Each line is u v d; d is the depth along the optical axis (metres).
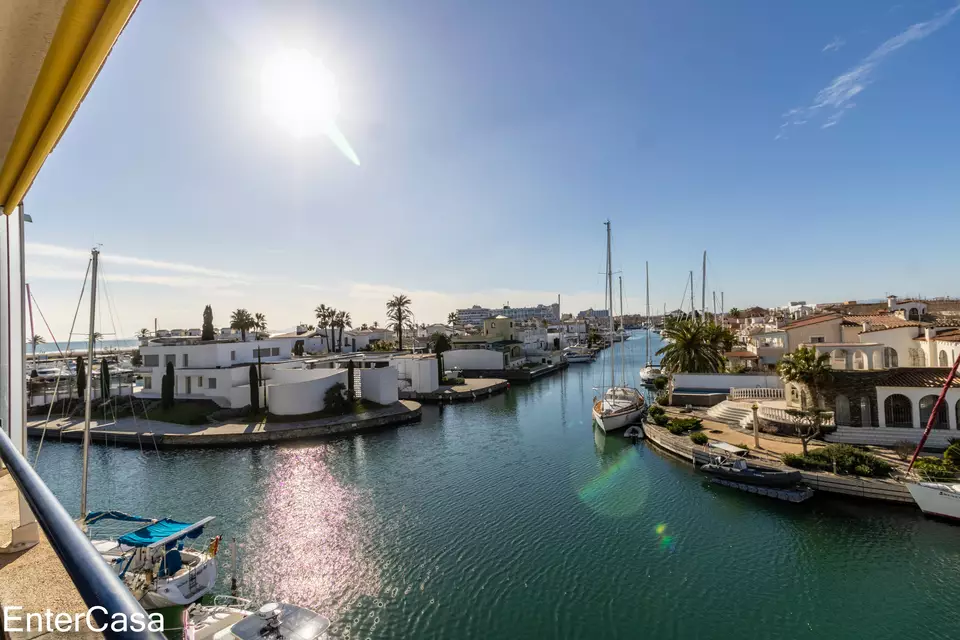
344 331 120.25
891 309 55.38
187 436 41.38
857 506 25.08
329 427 45.28
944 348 37.69
